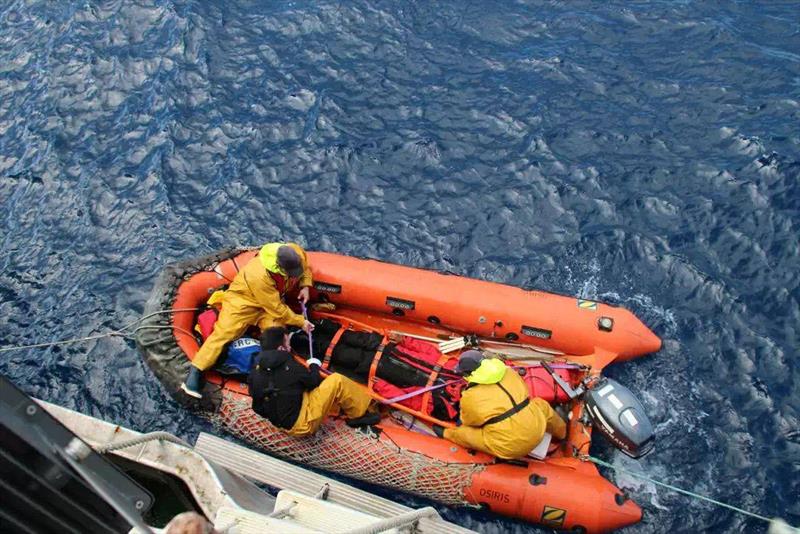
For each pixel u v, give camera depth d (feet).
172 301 20.10
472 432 17.19
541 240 24.04
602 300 22.45
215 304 20.10
